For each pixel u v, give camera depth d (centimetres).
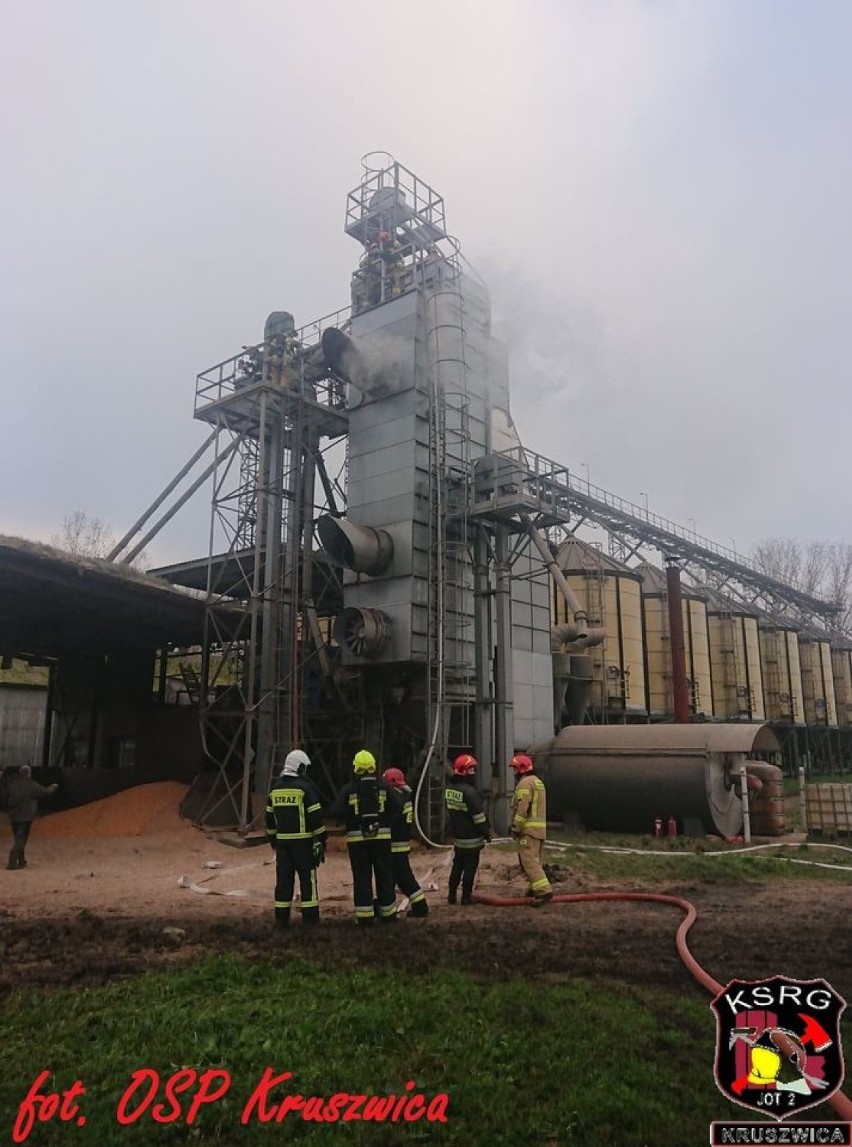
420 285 2409
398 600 2195
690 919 1014
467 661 2298
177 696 3272
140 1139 476
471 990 717
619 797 2067
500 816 2086
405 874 1084
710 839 1955
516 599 2547
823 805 2102
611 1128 484
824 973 787
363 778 1032
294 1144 469
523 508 2159
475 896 1209
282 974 771
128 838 1986
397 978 759
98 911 1133
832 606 7038
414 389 2305
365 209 2830
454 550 2288
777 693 4962
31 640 2908
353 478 2397
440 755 2106
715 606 4778
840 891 1306
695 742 2045
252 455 2730
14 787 1600
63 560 2047
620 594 3681
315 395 2695
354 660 2234
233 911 1134
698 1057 582
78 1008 673
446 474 2303
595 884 1365
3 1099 519
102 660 3138
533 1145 469
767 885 1366
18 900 1233
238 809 2114
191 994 711
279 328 2667
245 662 2591
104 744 3009
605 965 814
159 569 3006
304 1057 581
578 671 2900
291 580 2331
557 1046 597
